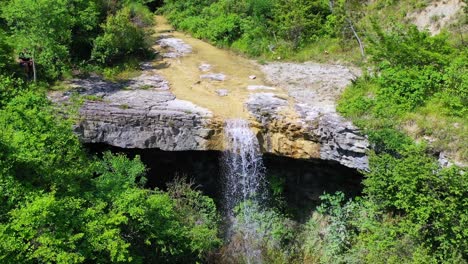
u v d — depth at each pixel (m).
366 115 13.03
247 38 21.12
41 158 9.22
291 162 14.80
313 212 14.84
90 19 17.14
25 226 8.14
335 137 12.76
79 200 9.00
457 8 17.72
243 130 13.66
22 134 9.37
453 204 9.74
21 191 8.79
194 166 15.27
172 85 16.20
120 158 12.23
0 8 15.44
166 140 13.61
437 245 10.25
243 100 14.88
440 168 10.70
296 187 15.27
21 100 10.80
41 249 8.05
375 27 16.31
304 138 13.38
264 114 13.71
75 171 9.73
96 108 13.52
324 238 13.73
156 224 10.54
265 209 14.98
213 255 13.38
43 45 14.83
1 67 14.27
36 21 14.38
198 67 18.50
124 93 15.05
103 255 9.06
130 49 18.16
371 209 11.92
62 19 14.86
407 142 11.73
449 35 16.19
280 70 18.34
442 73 13.30
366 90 14.28
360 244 12.44
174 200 12.73
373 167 11.27
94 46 16.97
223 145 13.74
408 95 12.98
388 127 12.27
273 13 22.11
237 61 19.70
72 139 10.14
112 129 13.46
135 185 11.88
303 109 13.98
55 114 12.45
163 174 15.22
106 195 9.93
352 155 12.74
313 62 19.23
